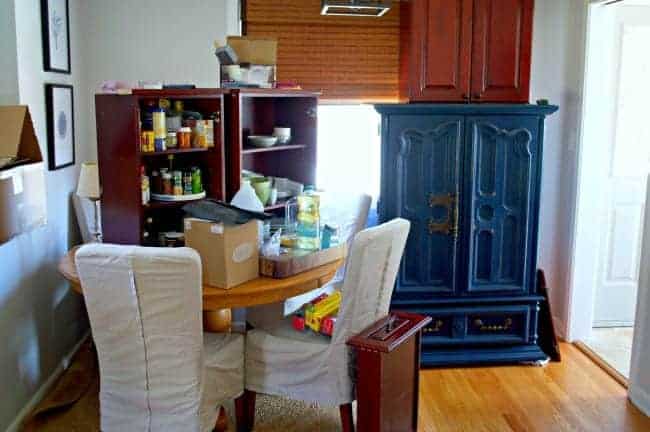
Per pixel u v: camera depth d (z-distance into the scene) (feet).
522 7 11.67
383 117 11.48
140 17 12.85
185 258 7.28
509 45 11.72
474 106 11.45
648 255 10.46
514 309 12.14
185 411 8.00
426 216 11.79
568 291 13.17
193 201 10.07
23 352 9.96
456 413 10.41
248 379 9.27
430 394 11.06
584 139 12.57
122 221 9.82
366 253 8.25
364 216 12.01
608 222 13.78
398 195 11.69
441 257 11.93
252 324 9.77
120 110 9.50
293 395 9.10
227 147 10.54
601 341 13.34
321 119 13.41
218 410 8.70
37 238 10.48
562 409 10.56
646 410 10.42
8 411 9.44
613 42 12.92
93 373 11.59
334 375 8.79
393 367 8.55
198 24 12.98
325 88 13.23
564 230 13.32
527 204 11.89
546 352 12.48
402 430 9.05
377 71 13.29
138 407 8.09
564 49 13.08
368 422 8.45
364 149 13.61
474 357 12.11
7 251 9.34
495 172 11.75
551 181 13.60
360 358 8.36
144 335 7.73
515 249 12.01
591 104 12.47
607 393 11.13
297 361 8.93
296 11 12.90
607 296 14.08
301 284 8.96
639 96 13.35
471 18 11.61
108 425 8.31
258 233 9.07
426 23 11.55
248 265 8.84
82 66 12.66
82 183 11.27
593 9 12.19
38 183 9.34
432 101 11.74
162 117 9.76
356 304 8.50
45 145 10.75
